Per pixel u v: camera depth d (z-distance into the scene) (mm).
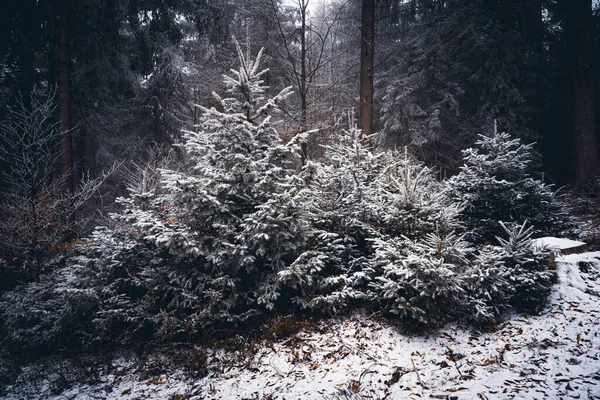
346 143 7258
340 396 3689
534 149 13766
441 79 15227
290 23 14305
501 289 4699
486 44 14383
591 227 8117
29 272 6973
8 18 10711
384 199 6035
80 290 5066
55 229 7020
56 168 10719
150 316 5141
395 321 4957
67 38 10273
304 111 8898
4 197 7363
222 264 5000
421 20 16297
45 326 5746
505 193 6141
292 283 4910
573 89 12047
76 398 4328
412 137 15570
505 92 14188
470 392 3434
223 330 5098
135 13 13219
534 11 14734
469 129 15609
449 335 4535
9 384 4902
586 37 11844
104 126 14820
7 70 11438
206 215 5160
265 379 4199
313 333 4980
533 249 4777
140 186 6332
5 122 10367
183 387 4285
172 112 15727
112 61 13375
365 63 9656
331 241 5594
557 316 4488
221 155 5328
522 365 3734
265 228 4652
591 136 11664
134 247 5566
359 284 5430
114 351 5332
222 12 13508
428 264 4262
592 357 3648
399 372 3959
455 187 6629
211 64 13328
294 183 5250
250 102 5461
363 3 9734
